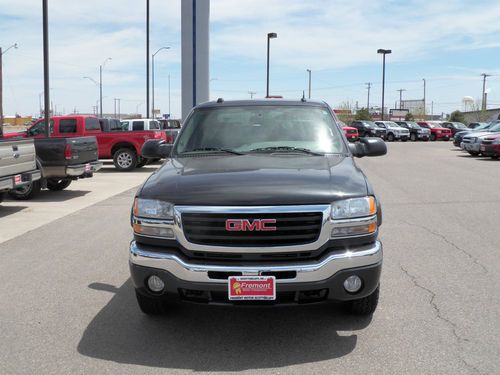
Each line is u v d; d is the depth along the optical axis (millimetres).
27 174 9828
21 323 4438
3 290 5320
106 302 4941
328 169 4285
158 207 3852
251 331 4234
